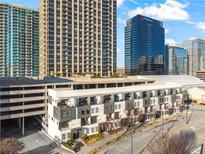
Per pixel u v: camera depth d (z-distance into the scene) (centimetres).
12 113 9338
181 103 13175
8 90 9262
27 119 11381
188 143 7525
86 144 8069
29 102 9731
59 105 8575
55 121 8662
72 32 19575
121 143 8081
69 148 7688
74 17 19638
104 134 9025
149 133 9069
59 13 19000
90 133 8950
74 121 8550
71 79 13725
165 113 12025
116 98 10100
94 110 9125
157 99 11819
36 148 7950
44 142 8562
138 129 9619
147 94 11388
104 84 13138
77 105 8756
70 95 8850
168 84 13912
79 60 19962
